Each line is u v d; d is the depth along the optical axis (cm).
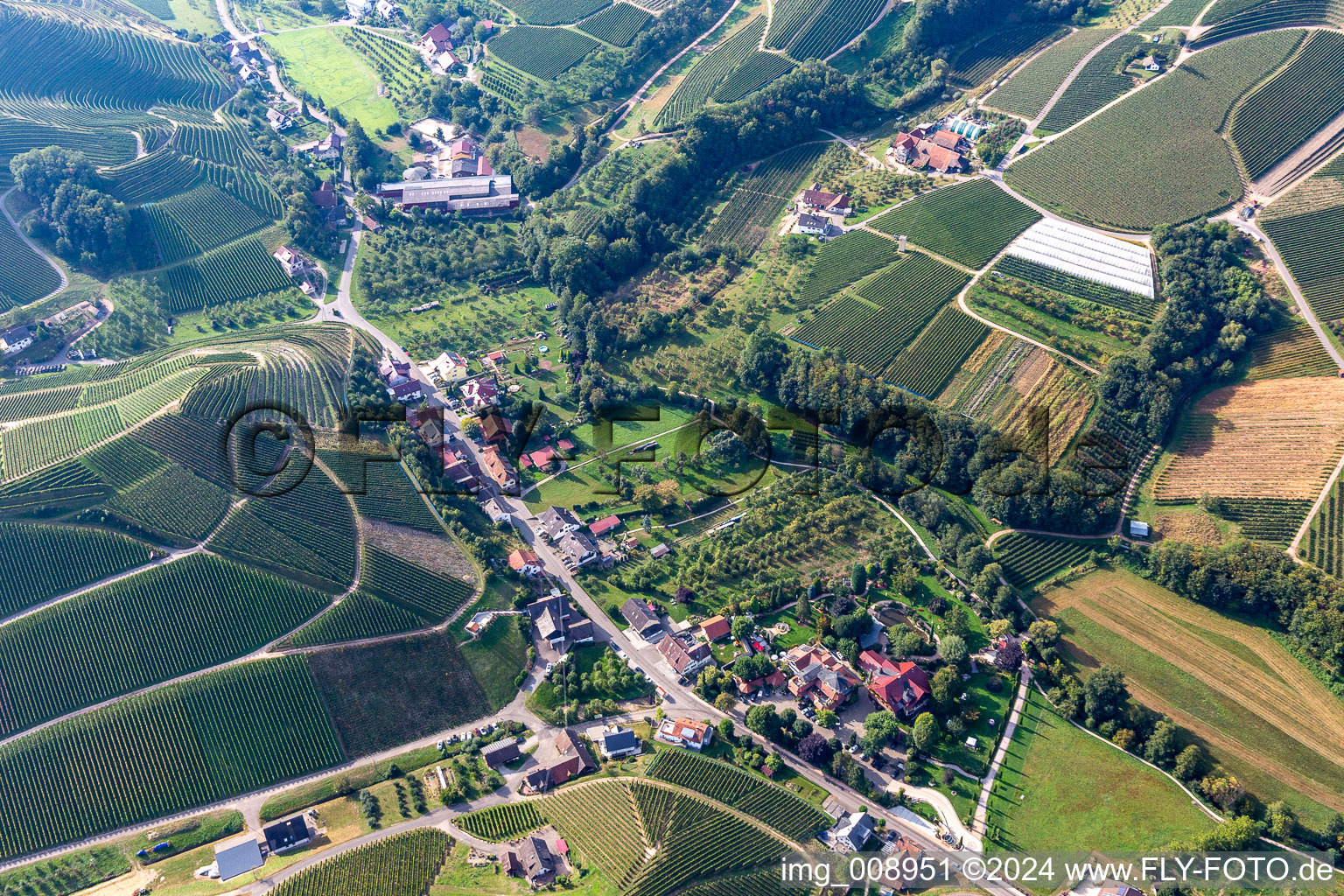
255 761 16312
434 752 16888
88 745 15975
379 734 17025
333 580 18600
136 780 15762
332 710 17062
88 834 15275
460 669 18000
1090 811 15912
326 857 14912
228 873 14575
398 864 14775
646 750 16762
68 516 18400
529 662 18262
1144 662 18025
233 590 17962
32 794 15438
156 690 16675
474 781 16300
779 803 15812
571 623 18712
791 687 17725
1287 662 17838
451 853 15012
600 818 15375
